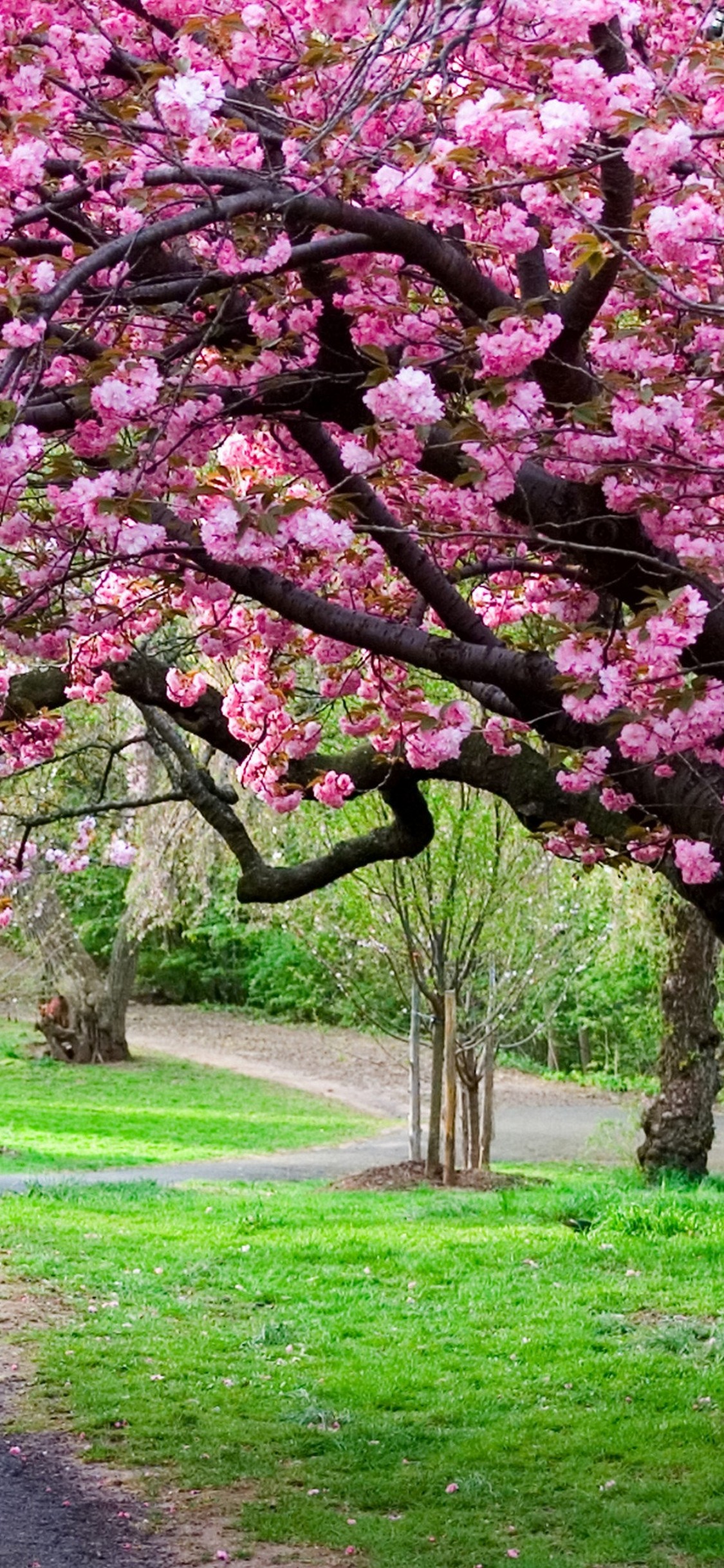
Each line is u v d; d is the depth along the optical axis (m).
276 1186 15.63
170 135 3.83
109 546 4.25
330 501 4.11
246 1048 31.62
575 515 4.58
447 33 4.21
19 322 3.37
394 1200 13.64
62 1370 7.69
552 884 15.77
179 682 7.04
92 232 4.17
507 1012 16.30
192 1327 8.62
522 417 3.95
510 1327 8.61
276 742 6.44
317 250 4.04
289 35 4.38
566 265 4.91
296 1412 7.08
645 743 4.32
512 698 5.06
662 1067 16.03
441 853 14.94
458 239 4.28
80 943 28.95
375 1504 6.01
